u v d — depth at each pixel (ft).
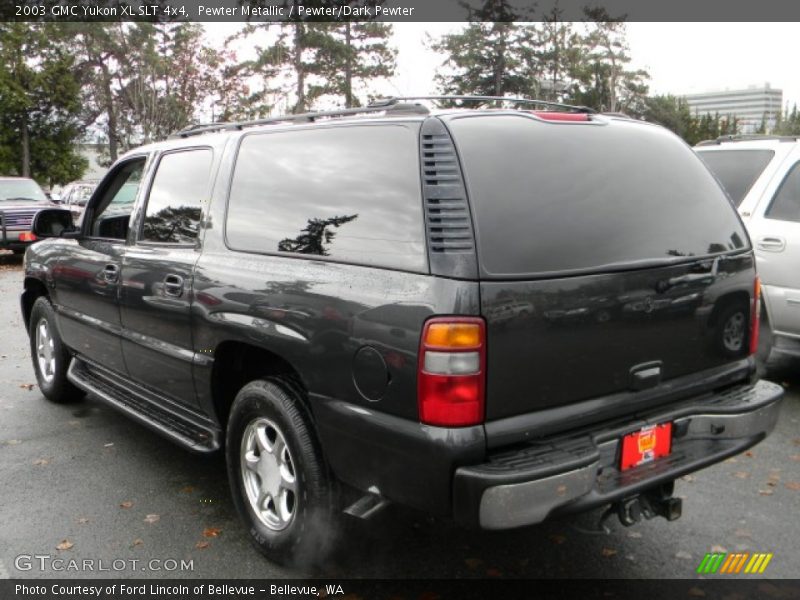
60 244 17.20
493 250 8.39
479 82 127.13
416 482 8.59
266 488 11.05
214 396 11.98
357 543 10.94
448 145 8.82
